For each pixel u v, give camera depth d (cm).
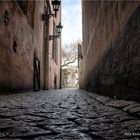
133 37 338
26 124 214
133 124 209
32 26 1295
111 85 500
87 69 1400
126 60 373
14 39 880
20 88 973
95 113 297
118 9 448
